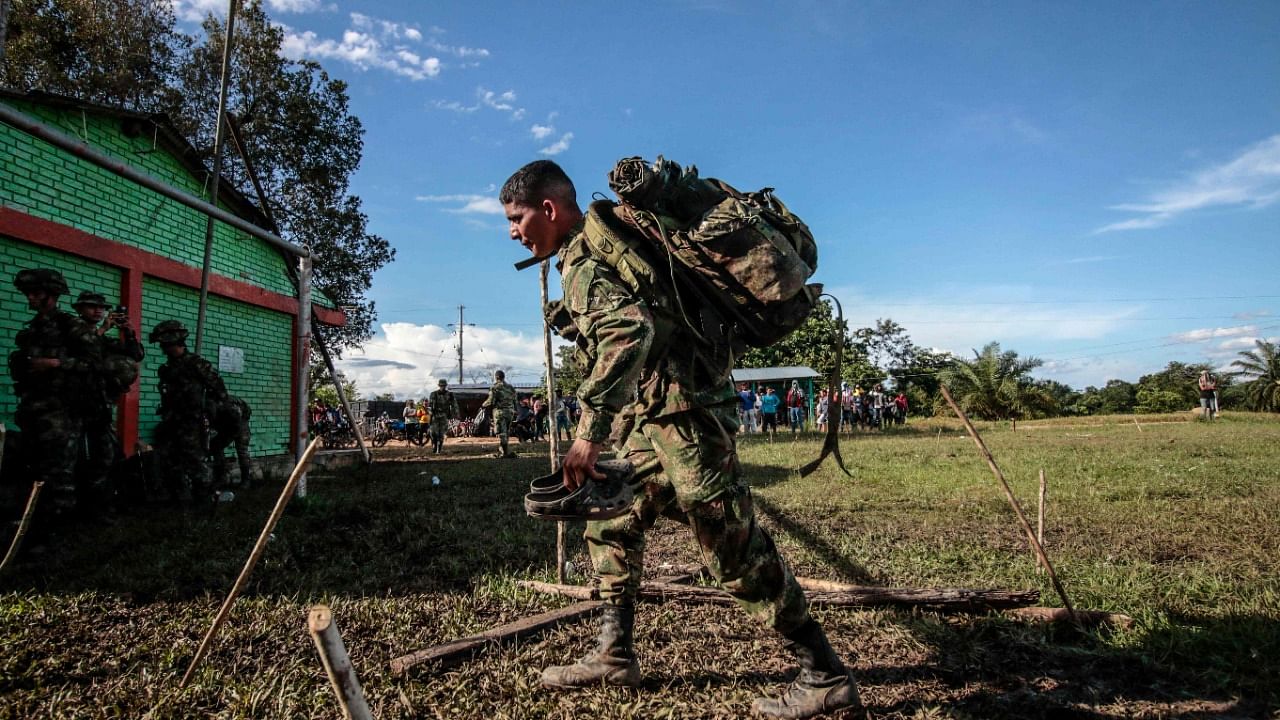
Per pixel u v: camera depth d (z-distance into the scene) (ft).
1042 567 14.11
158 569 14.33
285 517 19.86
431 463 42.80
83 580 13.83
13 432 18.42
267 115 59.11
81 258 25.59
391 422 91.25
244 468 28.12
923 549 16.11
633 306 7.02
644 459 8.09
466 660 9.83
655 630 10.84
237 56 57.47
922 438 61.26
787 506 22.26
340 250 68.69
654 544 17.79
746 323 7.55
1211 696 8.53
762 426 85.81
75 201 25.59
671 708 8.30
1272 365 122.31
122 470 22.29
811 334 135.03
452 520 20.01
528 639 10.63
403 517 20.07
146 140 28.60
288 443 38.88
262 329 36.83
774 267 7.09
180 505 22.59
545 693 8.84
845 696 7.90
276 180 63.21
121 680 9.17
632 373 6.91
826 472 31.71
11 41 53.62
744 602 7.90
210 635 8.30
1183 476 27.45
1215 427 68.85
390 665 9.54
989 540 17.20
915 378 153.07
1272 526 17.75
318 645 4.21
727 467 7.71
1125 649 9.78
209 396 24.62
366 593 13.08
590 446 6.93
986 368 124.77
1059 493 24.11
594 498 6.97
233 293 33.68
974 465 33.73
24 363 17.49
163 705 8.36
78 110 25.67
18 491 17.28
